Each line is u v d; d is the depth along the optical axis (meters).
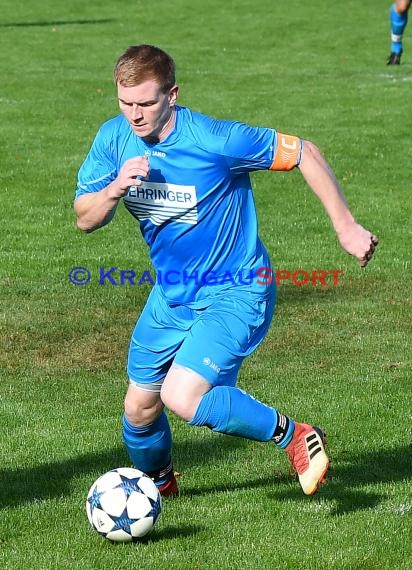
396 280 34.84
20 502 18.58
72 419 23.28
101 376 26.50
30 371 26.89
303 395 24.64
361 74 72.69
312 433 16.28
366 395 24.56
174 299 16.70
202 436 22.22
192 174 15.98
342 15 100.62
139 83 15.34
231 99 64.19
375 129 56.06
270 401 24.22
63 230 40.50
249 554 16.36
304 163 16.02
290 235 40.12
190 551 16.42
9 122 57.75
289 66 76.50
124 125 16.36
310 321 30.72
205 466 20.41
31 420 23.23
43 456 21.06
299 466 16.23
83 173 16.66
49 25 95.44
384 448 21.30
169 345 16.83
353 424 22.66
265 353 28.02
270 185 46.88
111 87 67.62
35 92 65.62
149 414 17.42
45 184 46.72
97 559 16.12
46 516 17.89
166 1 109.75
